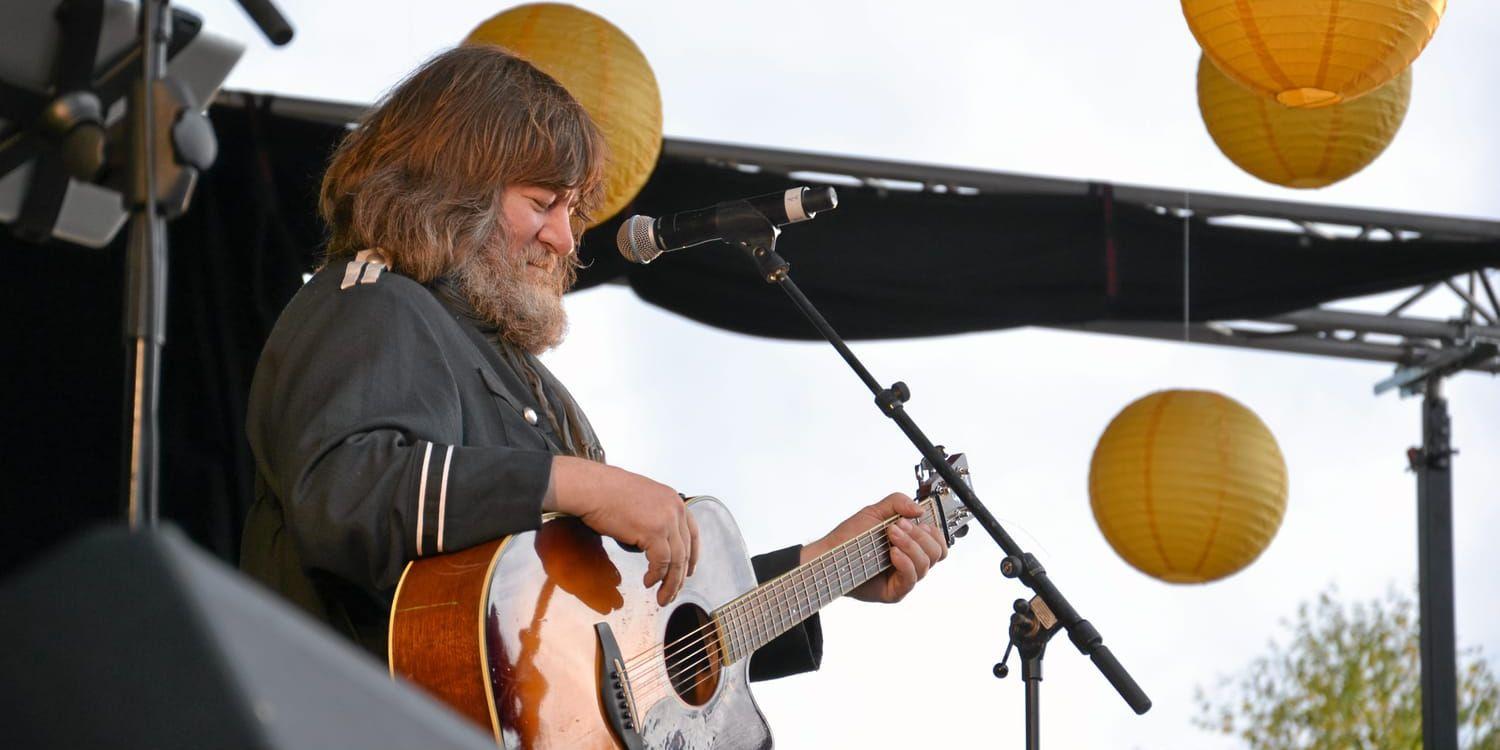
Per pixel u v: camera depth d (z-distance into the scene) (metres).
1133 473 11.37
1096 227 12.48
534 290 5.76
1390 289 12.88
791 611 6.05
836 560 6.34
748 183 11.96
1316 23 7.92
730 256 12.18
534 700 4.91
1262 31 8.02
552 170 5.71
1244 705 18.31
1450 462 13.94
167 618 1.93
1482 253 12.84
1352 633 18.27
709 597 5.80
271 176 10.41
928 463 6.80
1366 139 9.94
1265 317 12.84
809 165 12.05
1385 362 14.37
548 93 5.84
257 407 5.34
